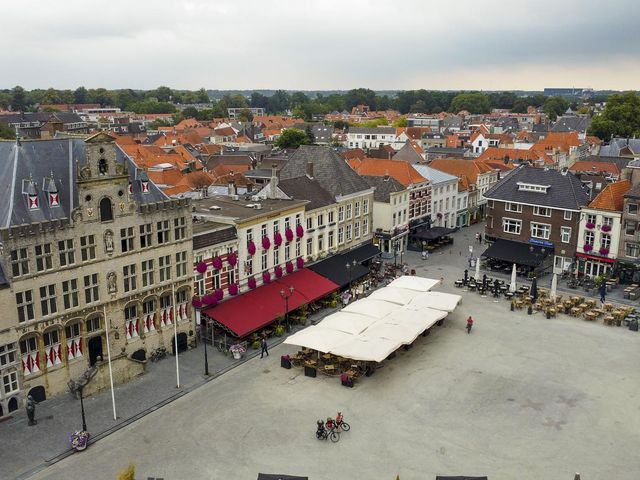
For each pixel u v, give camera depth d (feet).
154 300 178.50
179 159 474.08
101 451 133.49
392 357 186.29
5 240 138.62
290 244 231.30
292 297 213.05
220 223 204.74
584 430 144.46
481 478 112.06
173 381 167.53
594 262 272.51
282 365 178.19
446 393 162.71
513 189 298.76
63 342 155.53
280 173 291.58
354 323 184.24
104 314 163.63
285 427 144.66
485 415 151.33
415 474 126.31
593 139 615.57
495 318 221.87
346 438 139.95
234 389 163.94
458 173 408.46
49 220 148.36
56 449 133.28
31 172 154.30
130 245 168.55
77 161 151.94
